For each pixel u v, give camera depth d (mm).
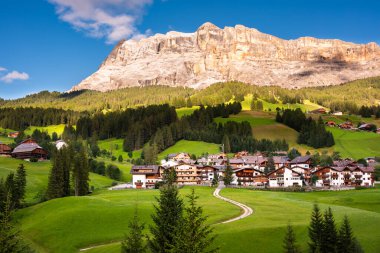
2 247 44562
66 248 80812
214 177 185000
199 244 40000
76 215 96875
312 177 188125
